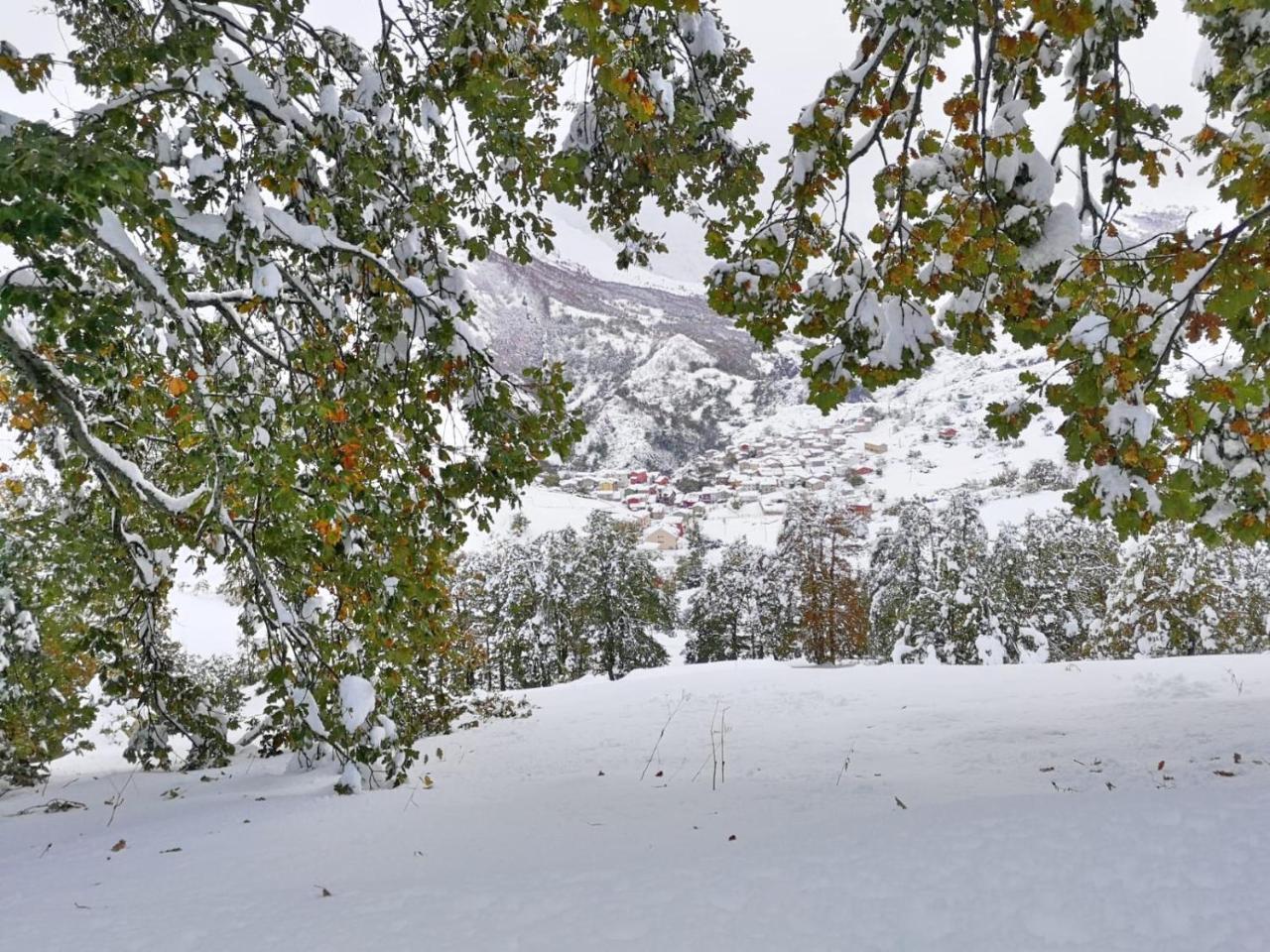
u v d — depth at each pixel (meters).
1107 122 4.35
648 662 49.41
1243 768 5.41
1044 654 39.12
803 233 4.78
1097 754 6.70
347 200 6.14
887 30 4.31
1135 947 1.55
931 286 4.71
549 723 12.94
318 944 2.15
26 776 11.23
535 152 5.71
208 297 5.22
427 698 13.08
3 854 5.77
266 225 4.98
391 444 5.84
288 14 5.49
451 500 6.33
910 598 42.72
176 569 10.52
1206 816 2.26
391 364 6.11
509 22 4.66
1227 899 1.69
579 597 48.03
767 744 9.29
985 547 41.53
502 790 7.00
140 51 4.59
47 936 2.66
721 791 6.19
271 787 8.37
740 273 4.85
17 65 4.76
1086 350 3.73
